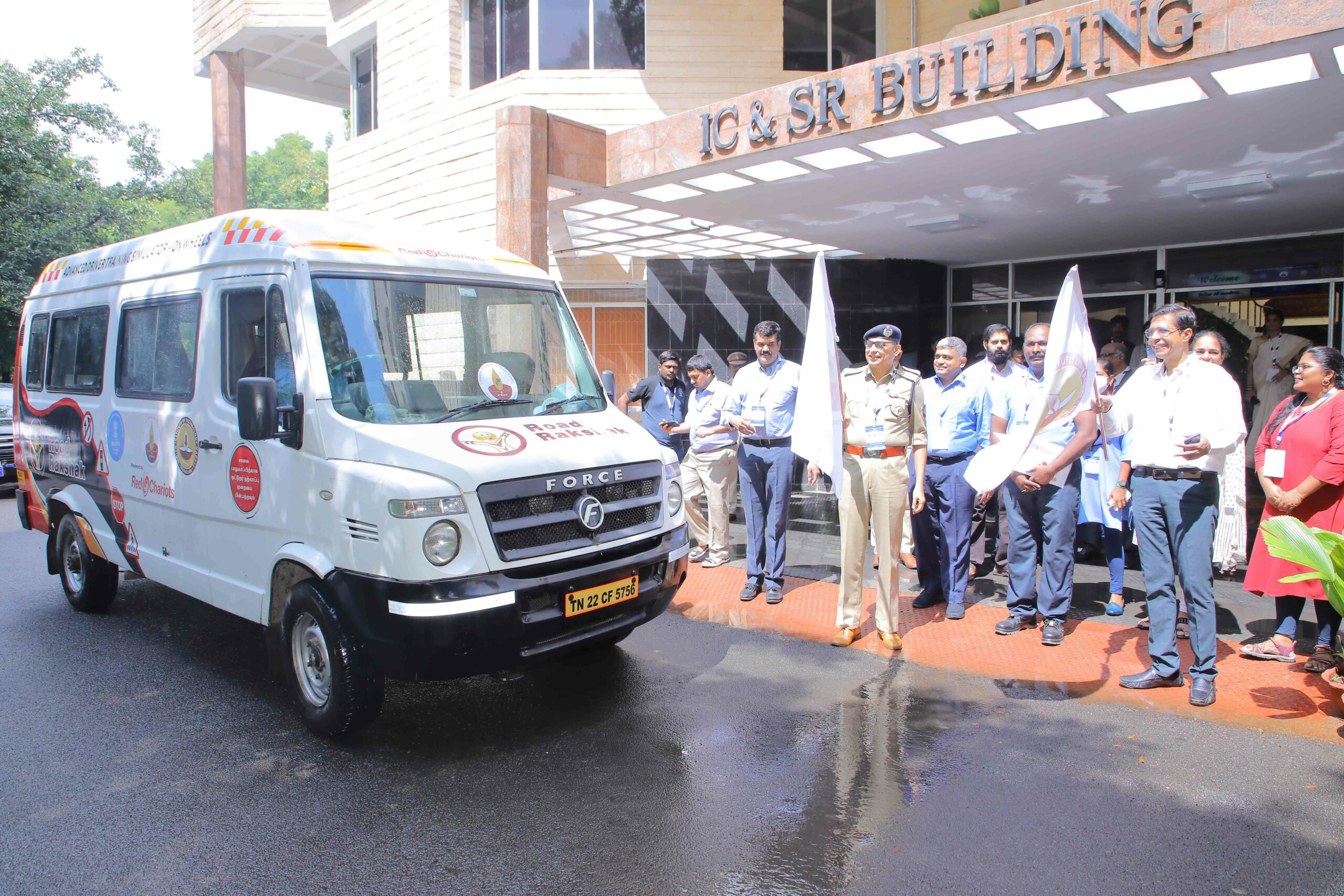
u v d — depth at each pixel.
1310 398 5.07
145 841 3.41
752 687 5.01
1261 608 6.38
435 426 4.32
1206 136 6.82
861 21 12.42
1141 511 4.83
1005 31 5.98
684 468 8.07
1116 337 10.53
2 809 3.66
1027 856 3.24
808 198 9.02
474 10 12.79
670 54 12.10
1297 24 4.96
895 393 5.53
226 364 4.83
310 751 4.23
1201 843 3.32
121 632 6.14
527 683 5.11
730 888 3.06
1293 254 10.89
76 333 6.52
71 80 24.83
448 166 12.77
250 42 15.73
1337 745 4.14
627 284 13.42
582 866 3.21
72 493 6.48
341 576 4.04
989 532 9.35
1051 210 9.59
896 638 5.66
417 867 3.22
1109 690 4.87
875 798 3.70
